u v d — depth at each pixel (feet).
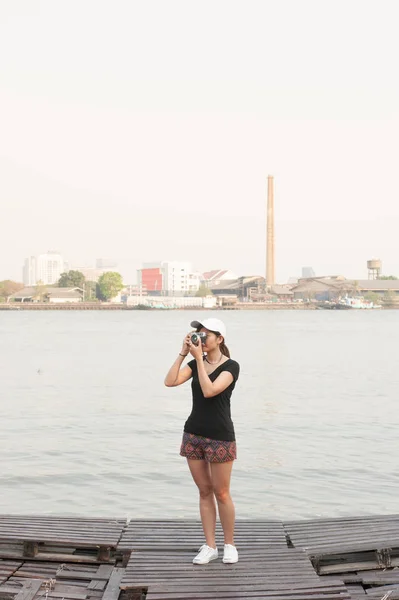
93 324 437.99
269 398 93.30
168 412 80.94
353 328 364.17
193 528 25.20
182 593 19.89
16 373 129.70
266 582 20.66
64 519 26.05
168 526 25.39
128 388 105.29
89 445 60.64
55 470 50.96
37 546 23.98
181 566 21.93
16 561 24.02
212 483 22.30
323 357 169.37
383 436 64.90
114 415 78.48
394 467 51.70
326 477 48.73
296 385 109.09
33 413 80.28
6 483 47.14
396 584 22.12
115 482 47.34
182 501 42.83
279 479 48.06
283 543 23.81
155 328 371.35
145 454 56.54
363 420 74.64
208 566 21.90
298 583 20.61
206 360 22.27
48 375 125.90
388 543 23.41
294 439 63.57
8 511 40.70
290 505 41.75
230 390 21.98
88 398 93.76
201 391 21.98
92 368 140.05
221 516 22.24
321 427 70.23
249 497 43.55
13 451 57.98
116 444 61.00
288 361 157.58
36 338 264.72
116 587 21.36
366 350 195.52
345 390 102.47
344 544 23.47
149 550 23.20
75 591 21.47
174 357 169.48
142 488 45.85
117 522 25.76
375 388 105.09
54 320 529.04
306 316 644.69
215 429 21.74
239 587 20.27
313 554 22.90
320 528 25.34
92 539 23.76
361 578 22.56
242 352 187.21
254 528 25.41
